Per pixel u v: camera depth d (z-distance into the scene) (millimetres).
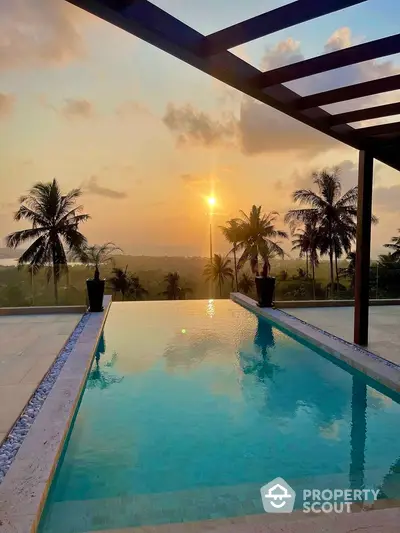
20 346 5574
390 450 3178
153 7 2580
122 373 4992
